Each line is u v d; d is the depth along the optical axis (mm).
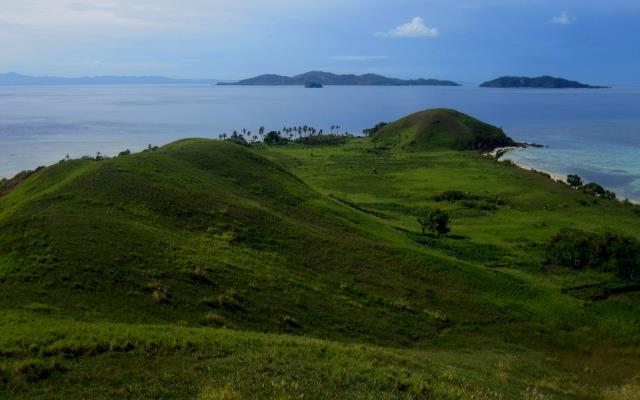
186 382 19266
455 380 24219
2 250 33500
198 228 49156
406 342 36812
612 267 68438
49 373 19000
